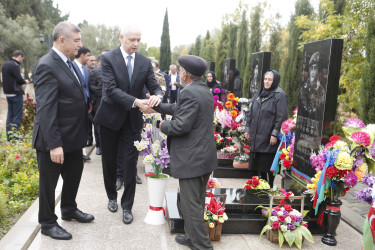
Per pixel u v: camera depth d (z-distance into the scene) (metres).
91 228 3.34
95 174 5.21
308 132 3.93
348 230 3.61
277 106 4.41
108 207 3.80
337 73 3.55
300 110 4.16
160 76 7.66
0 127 8.61
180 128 2.64
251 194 3.83
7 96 6.94
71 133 3.06
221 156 5.69
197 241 2.81
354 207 4.37
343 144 3.19
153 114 3.63
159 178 3.45
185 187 2.78
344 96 7.92
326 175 3.14
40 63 2.86
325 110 3.59
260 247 3.12
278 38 14.79
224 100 8.41
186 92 2.69
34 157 5.39
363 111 6.17
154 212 3.51
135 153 3.57
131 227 3.40
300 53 10.74
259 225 3.39
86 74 6.20
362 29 6.96
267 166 4.62
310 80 3.92
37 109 2.89
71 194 3.40
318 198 3.17
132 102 3.26
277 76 4.45
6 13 27.83
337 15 7.48
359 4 7.11
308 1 10.60
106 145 3.59
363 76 6.16
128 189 3.58
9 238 2.97
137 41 3.34
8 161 5.01
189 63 2.74
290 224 3.12
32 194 4.32
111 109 3.41
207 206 3.20
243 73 15.50
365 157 3.30
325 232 3.42
